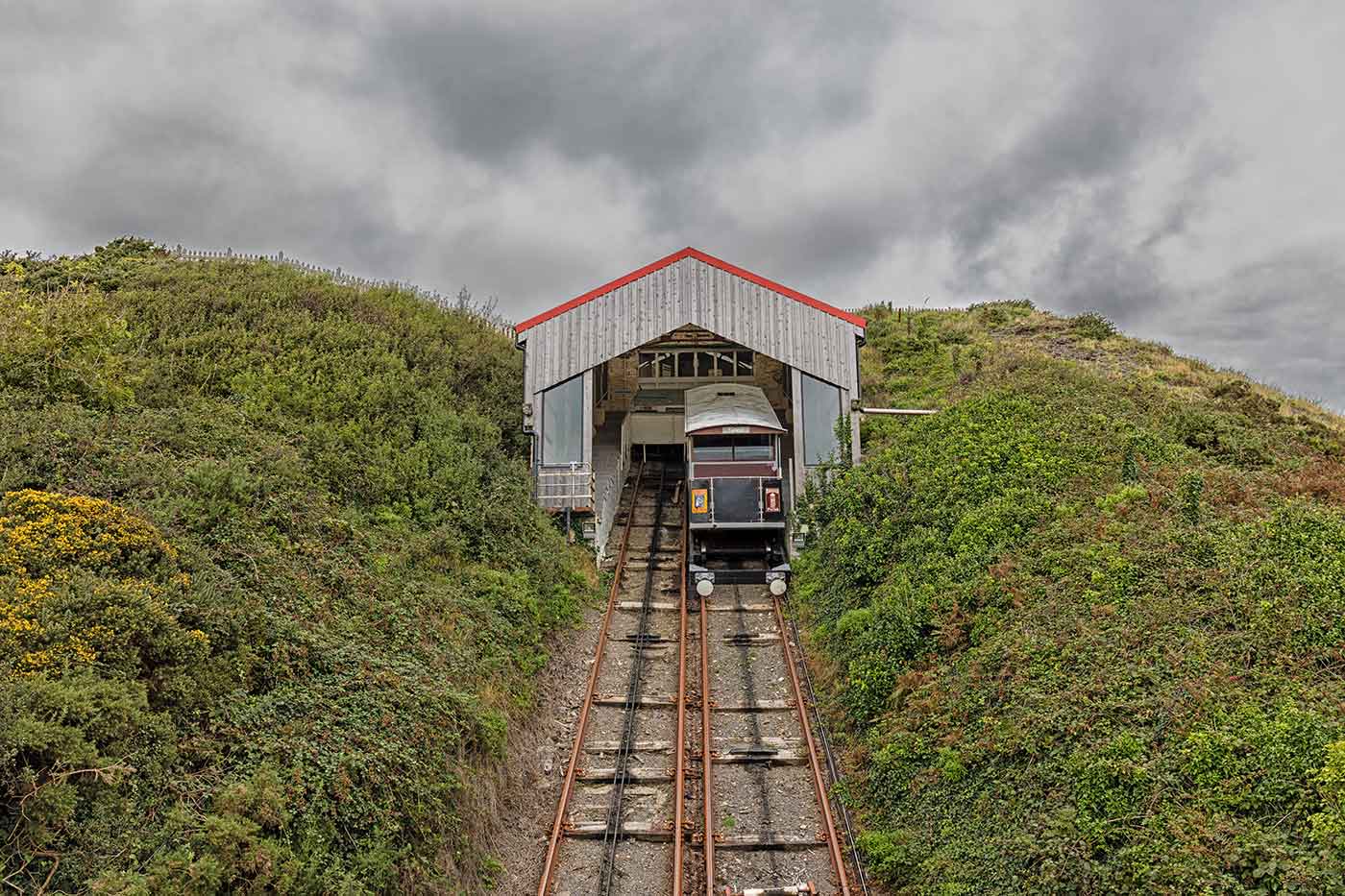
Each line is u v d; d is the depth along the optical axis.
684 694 18.17
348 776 11.32
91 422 15.98
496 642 17.39
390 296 36.50
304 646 12.97
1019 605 14.64
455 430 23.69
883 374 35.16
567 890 12.68
